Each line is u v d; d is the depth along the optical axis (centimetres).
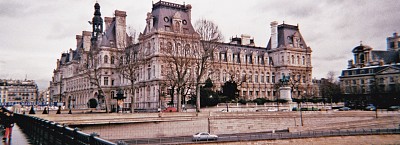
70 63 14888
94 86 11319
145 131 5622
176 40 8381
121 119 5353
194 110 7525
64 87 15488
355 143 5875
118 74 11250
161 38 8919
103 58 11169
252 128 6688
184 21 9481
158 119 5731
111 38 11412
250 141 4950
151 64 9175
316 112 7544
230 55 11381
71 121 4878
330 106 10600
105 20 12338
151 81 9038
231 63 11244
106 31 11950
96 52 11119
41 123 1984
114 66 11331
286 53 12275
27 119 2830
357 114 8088
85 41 13888
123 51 9350
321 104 10331
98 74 11112
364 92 14050
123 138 5403
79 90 13212
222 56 11188
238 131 6519
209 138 5038
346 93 14212
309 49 12950
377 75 13612
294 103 9381
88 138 1008
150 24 9319
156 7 9469
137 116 5512
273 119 6975
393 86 12950
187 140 5009
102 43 11256
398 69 12812
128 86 10431
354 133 5959
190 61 8275
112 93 11188
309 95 12212
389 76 13175
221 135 6006
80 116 4975
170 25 9212
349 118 7962
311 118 7456
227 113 6506
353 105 11444
